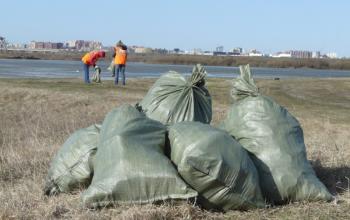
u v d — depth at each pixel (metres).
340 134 12.11
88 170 6.67
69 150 6.86
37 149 9.62
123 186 5.78
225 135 6.04
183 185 5.79
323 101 20.00
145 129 6.16
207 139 5.86
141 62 107.38
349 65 99.06
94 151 6.69
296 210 6.05
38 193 6.85
